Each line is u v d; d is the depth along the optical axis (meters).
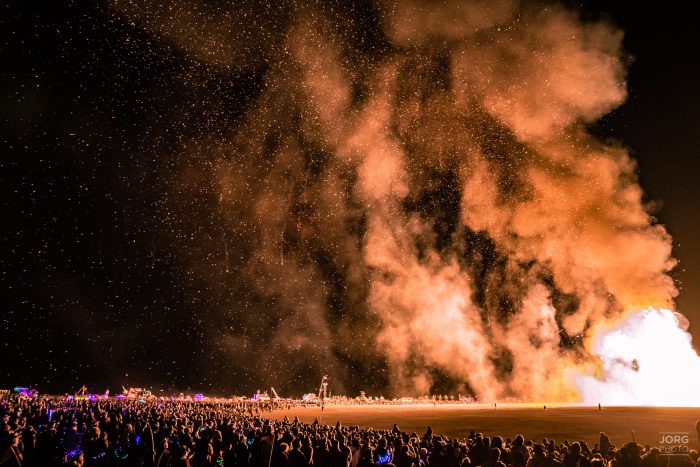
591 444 40.66
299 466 14.37
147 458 17.28
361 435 24.05
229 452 19.20
